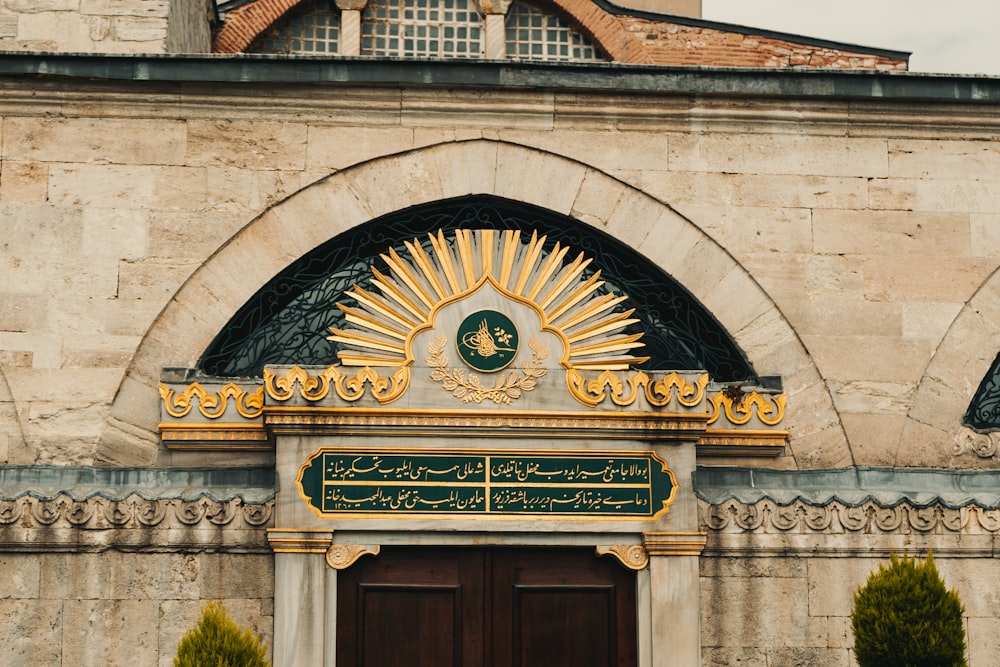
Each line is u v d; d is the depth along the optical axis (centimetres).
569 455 1403
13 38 1603
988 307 1499
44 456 1403
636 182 1495
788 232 1499
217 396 1420
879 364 1480
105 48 1612
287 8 2088
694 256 1491
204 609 1263
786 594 1409
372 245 1488
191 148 1465
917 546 1420
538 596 1407
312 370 1395
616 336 1443
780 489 1445
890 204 1511
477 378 1410
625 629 1402
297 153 1472
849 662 1400
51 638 1346
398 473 1388
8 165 1446
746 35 2200
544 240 1459
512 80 1477
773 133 1515
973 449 1475
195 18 1859
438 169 1481
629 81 1486
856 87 1503
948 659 1250
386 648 1384
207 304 1443
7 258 1430
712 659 1393
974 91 1508
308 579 1366
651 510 1400
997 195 1520
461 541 1391
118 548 1363
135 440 1415
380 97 1480
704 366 1498
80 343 1423
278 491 1373
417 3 2122
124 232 1445
